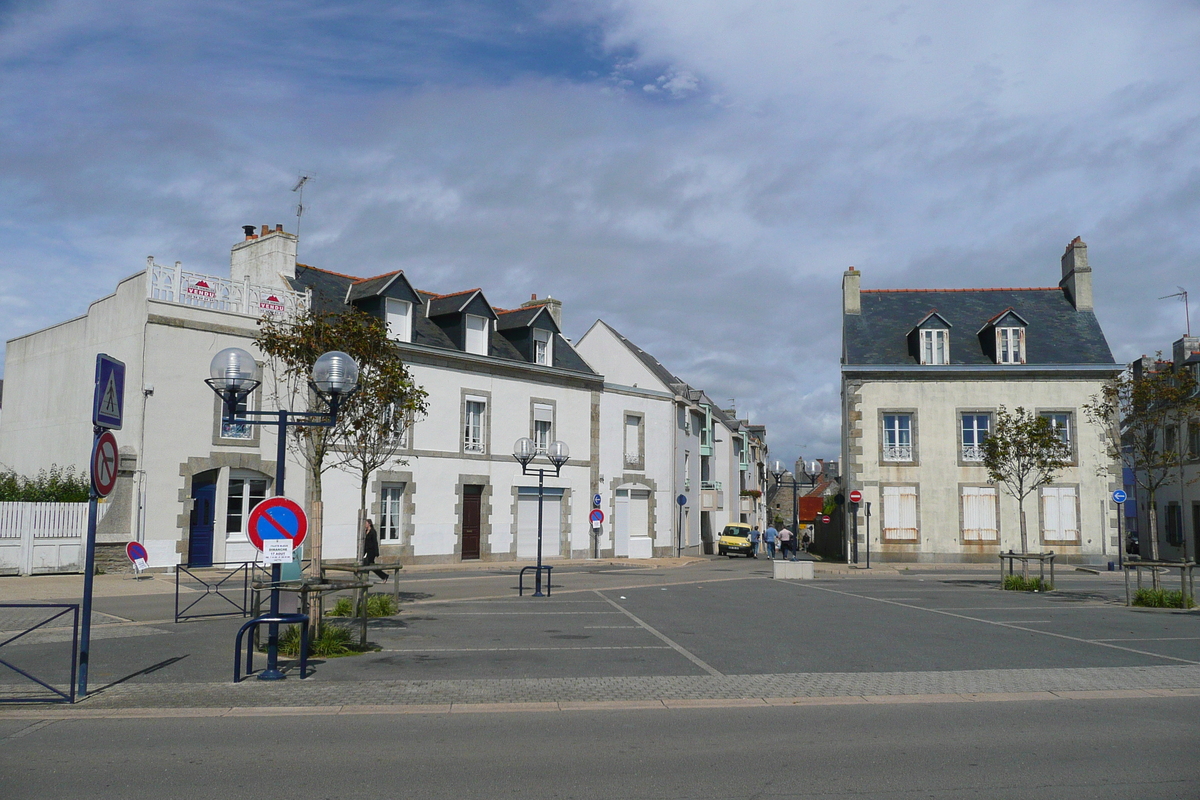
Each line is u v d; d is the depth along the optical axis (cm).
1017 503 3322
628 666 1045
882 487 3372
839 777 606
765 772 618
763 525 7719
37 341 2695
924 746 691
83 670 857
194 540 2330
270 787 579
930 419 3384
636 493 3831
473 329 3141
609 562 3434
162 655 1088
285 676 960
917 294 3716
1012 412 3344
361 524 1538
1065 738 719
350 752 668
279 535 958
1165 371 2255
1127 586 1841
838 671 1023
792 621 1505
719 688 920
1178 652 1178
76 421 2492
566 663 1060
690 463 4519
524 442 1938
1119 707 845
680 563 3528
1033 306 3603
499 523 3177
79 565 2169
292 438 2488
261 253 2820
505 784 588
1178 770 625
